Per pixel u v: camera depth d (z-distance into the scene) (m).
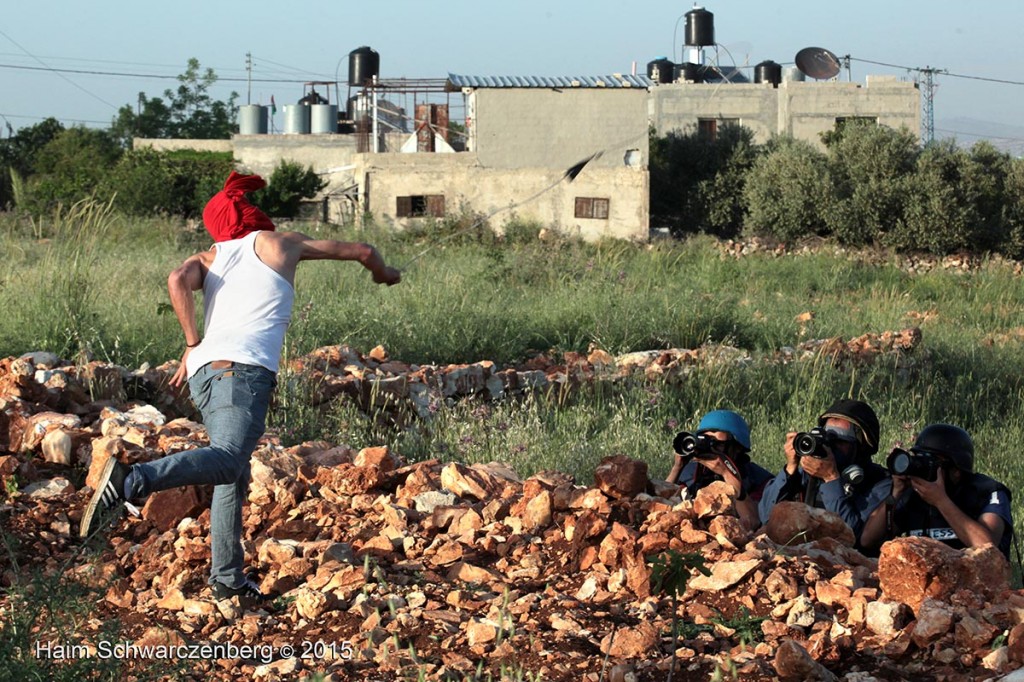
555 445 12.31
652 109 65.62
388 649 5.98
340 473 8.77
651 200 58.19
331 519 8.12
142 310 16.97
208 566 7.23
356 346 17.44
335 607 6.59
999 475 13.06
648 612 6.33
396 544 7.58
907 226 50.19
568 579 6.96
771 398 16.34
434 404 13.70
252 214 7.06
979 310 31.69
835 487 7.55
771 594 6.30
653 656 5.75
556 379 15.98
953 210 49.47
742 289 33.62
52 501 8.60
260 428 6.57
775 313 25.36
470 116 52.53
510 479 8.98
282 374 13.04
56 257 18.05
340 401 13.41
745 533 6.98
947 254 50.62
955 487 7.30
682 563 5.28
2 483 8.95
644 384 15.98
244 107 68.06
